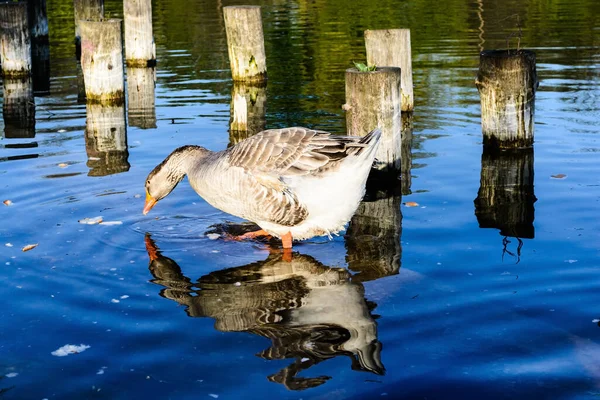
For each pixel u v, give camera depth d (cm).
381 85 812
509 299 510
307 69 1512
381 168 824
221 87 1371
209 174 634
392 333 468
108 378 423
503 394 398
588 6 2183
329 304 516
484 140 934
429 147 942
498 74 895
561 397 393
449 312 495
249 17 1359
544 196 734
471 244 617
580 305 497
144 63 1598
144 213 696
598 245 600
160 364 437
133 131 1050
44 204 734
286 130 624
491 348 445
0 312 510
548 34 1772
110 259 607
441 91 1266
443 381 412
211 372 427
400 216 697
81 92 1355
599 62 1441
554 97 1184
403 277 557
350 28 1980
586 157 866
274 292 540
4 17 1457
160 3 2580
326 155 603
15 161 892
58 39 2012
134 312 509
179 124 1088
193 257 614
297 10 2362
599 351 438
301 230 631
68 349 457
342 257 607
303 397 399
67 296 536
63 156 916
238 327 483
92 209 723
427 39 1789
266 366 432
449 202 731
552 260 574
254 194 609
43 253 616
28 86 1417
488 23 1981
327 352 447
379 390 404
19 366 438
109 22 1214
